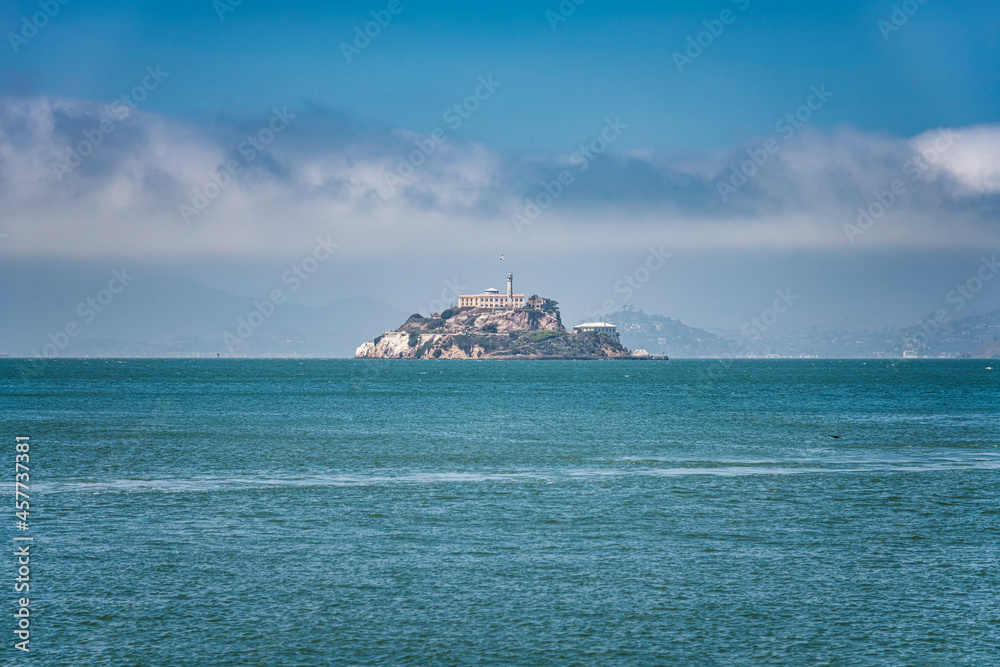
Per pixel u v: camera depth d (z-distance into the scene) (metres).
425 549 97.00
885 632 71.31
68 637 69.81
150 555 94.12
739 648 68.06
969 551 97.12
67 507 122.44
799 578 85.94
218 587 82.56
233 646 68.06
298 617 74.44
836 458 180.50
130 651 67.12
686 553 95.62
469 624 72.88
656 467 165.88
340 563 90.94
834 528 108.94
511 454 186.12
